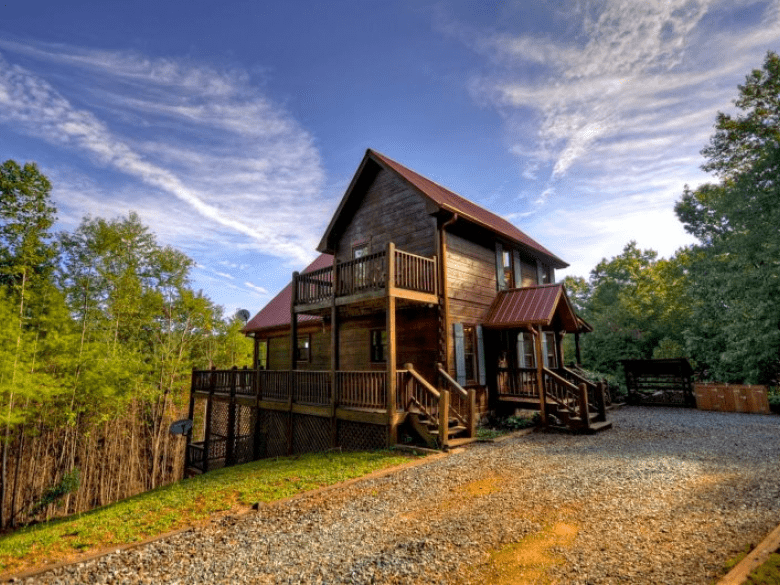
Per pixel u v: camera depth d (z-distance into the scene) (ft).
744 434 33.40
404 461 26.91
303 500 19.95
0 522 46.73
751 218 55.01
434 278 38.55
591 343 76.59
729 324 55.47
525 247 52.65
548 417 39.65
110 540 15.90
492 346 45.14
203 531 16.42
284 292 73.00
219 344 102.73
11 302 48.24
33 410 48.08
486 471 23.85
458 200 54.13
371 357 46.11
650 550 13.20
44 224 66.49
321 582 12.19
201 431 84.12
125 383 62.44
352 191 47.80
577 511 16.98
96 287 68.64
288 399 41.83
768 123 57.77
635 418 45.09
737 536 14.01
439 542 14.55
